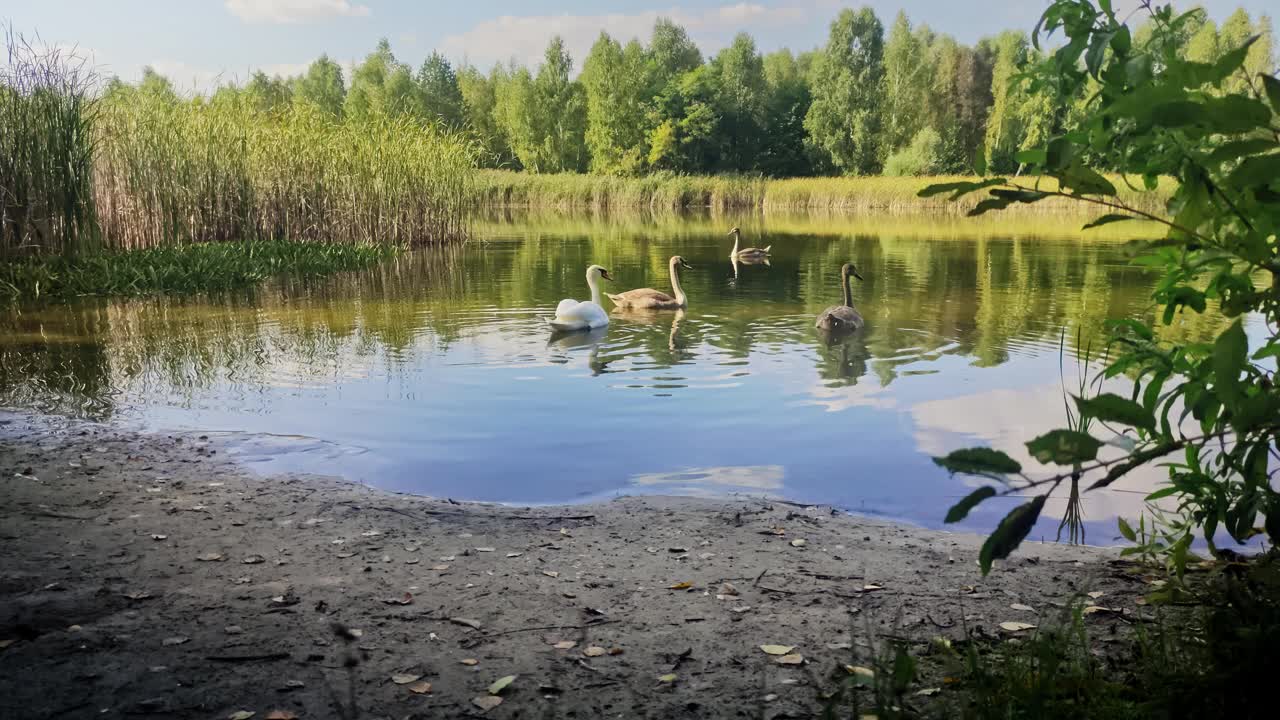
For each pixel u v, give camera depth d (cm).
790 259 2395
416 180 2889
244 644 409
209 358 1112
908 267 2134
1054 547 534
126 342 1215
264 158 2650
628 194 6041
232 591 468
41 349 1164
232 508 595
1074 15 279
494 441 764
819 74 9206
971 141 8900
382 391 939
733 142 9881
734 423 815
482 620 437
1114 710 328
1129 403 238
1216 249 276
